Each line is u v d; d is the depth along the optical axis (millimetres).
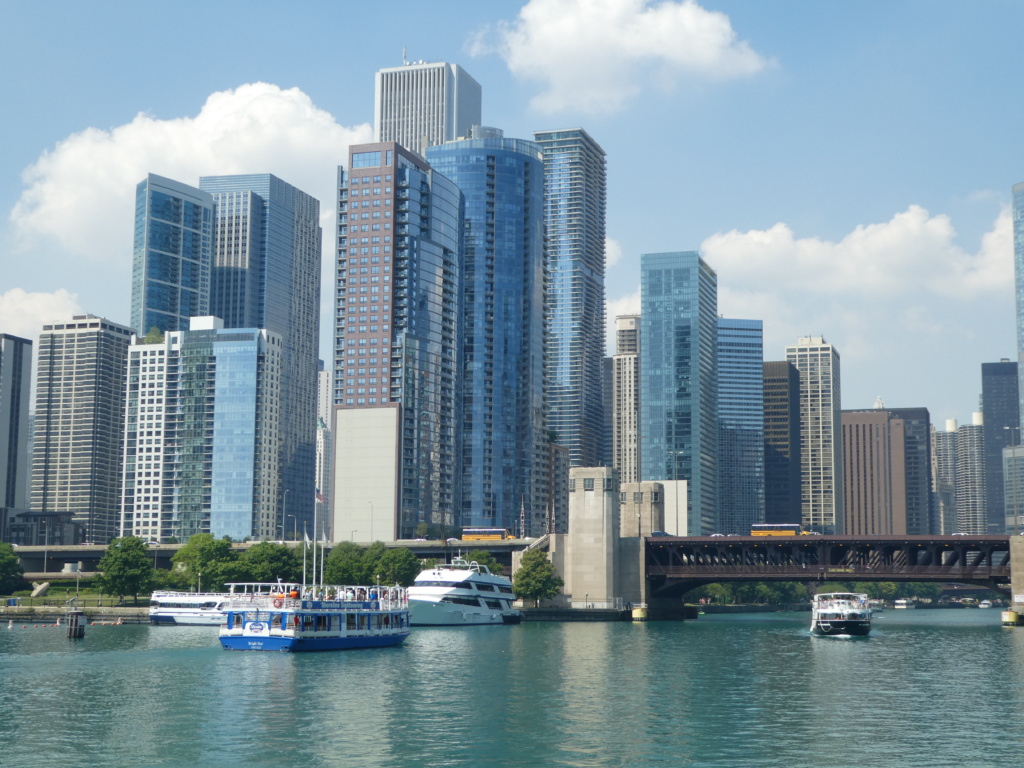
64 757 83562
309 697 113500
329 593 182500
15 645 177500
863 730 95312
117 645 177250
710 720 100250
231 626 165875
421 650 171375
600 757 83688
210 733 92812
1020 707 109375
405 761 82188
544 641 196875
